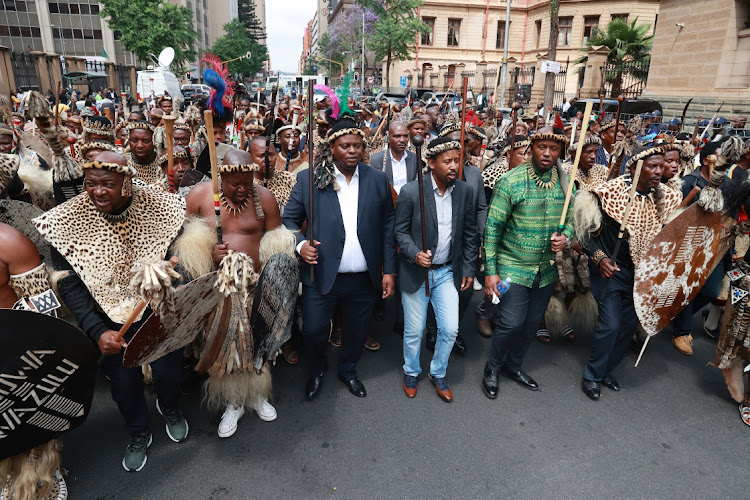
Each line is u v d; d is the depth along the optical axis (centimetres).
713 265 370
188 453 307
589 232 358
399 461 305
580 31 3334
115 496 273
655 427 344
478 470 299
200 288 248
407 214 342
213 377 311
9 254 220
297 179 346
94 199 242
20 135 475
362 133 325
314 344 352
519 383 393
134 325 267
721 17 1524
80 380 236
